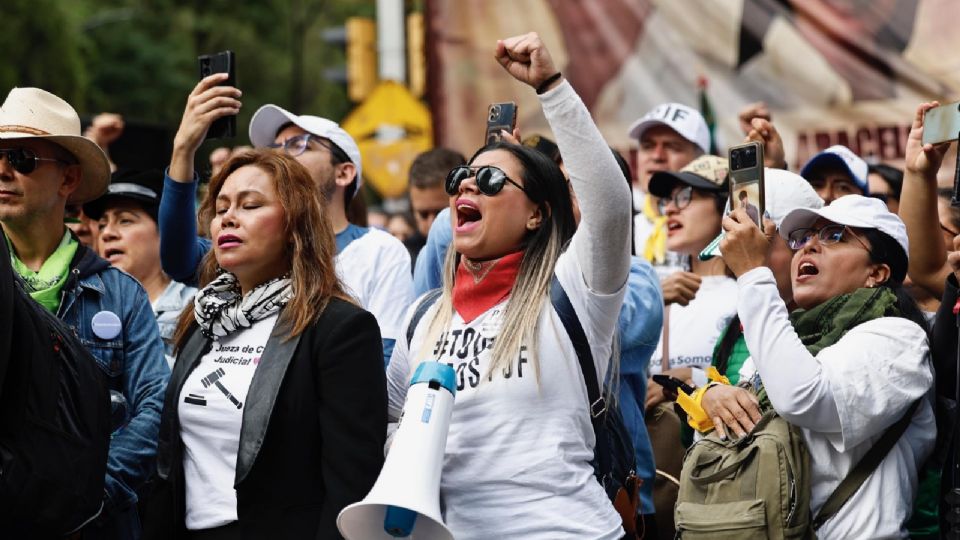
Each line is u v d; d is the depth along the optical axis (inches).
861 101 465.1
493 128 250.5
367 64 767.7
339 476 211.6
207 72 276.8
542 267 217.8
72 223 345.1
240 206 225.6
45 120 260.8
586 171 211.6
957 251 225.1
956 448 218.1
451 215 227.0
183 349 227.8
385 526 199.5
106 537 251.4
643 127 367.6
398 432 200.8
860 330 225.5
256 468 213.5
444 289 226.2
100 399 233.6
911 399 221.1
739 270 228.8
